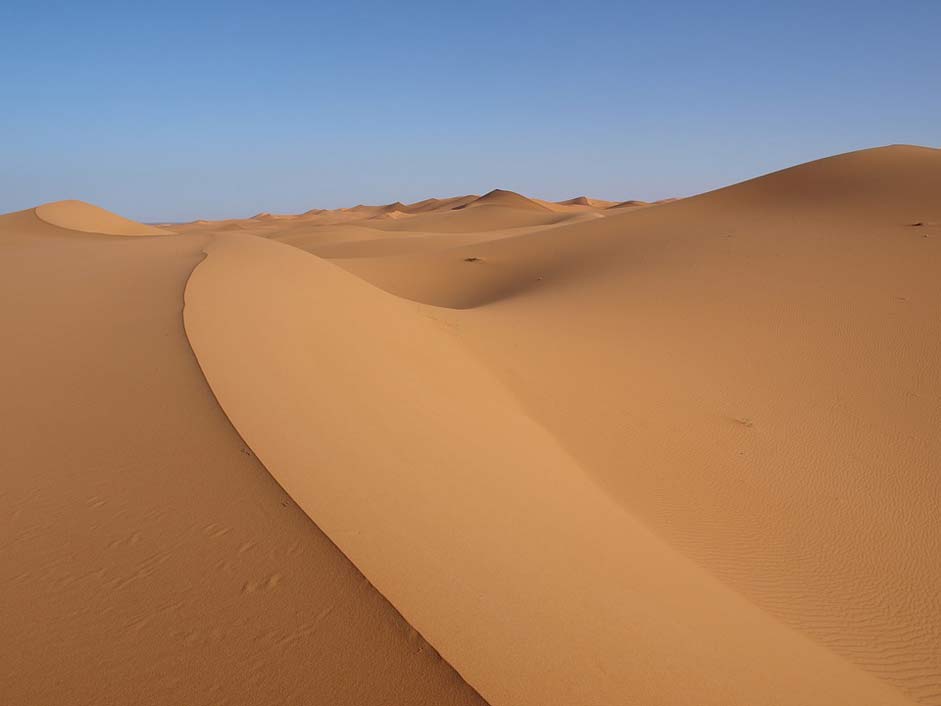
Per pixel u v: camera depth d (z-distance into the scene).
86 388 7.26
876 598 9.07
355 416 7.56
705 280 27.14
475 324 21.30
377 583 4.04
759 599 8.53
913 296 22.31
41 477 5.52
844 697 5.56
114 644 3.73
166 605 3.98
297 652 3.56
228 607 3.92
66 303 11.33
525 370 17.08
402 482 6.02
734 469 12.78
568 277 33.56
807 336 20.27
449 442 8.20
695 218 44.34
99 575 4.29
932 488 12.34
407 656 3.47
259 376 7.80
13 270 15.58
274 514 4.77
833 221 36.16
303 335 10.51
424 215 143.00
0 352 8.73
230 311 10.62
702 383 17.38
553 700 3.46
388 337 13.66
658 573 6.95
